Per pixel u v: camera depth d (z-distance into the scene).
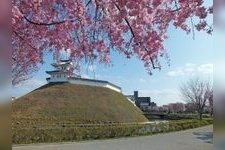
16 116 35.12
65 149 18.31
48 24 6.11
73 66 8.11
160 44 6.50
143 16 5.74
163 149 18.23
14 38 6.19
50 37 6.74
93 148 18.80
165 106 83.31
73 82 51.25
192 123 39.41
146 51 6.54
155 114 67.88
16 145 20.28
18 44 6.83
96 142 22.67
